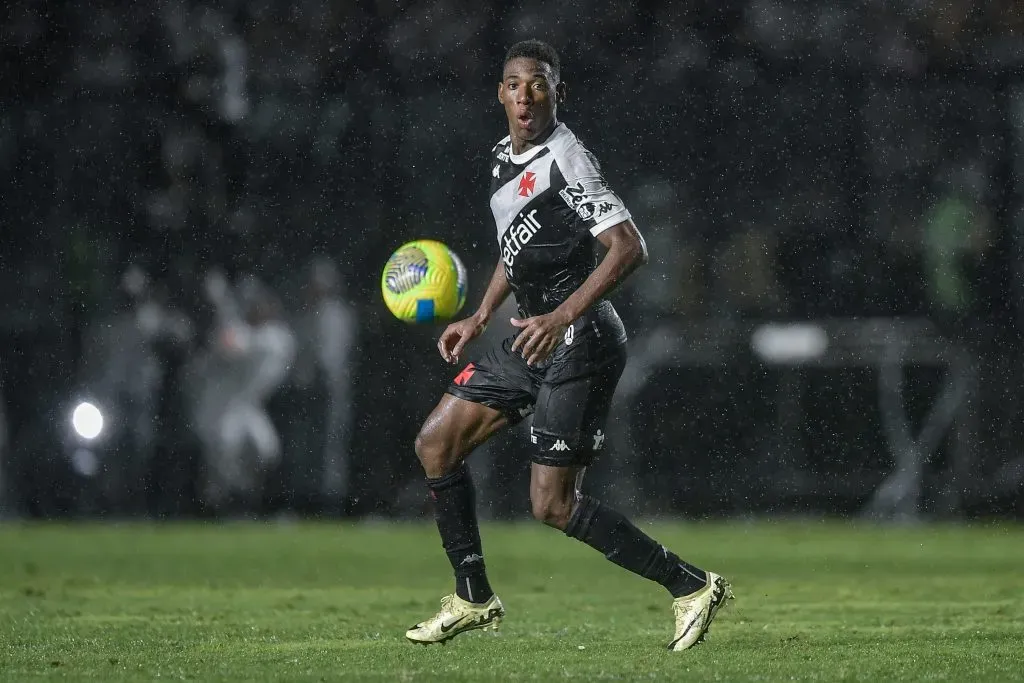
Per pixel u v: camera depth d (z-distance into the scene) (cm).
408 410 5222
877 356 5062
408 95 5456
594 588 3117
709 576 2002
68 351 5194
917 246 5281
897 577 3331
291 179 5400
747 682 1667
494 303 2108
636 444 5106
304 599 2895
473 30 5472
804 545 4206
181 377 5175
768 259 5319
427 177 5428
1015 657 1886
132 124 5381
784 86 5462
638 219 5381
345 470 5197
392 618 2502
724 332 5109
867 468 5066
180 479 5194
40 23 5356
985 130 5334
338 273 5325
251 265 5322
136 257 5275
